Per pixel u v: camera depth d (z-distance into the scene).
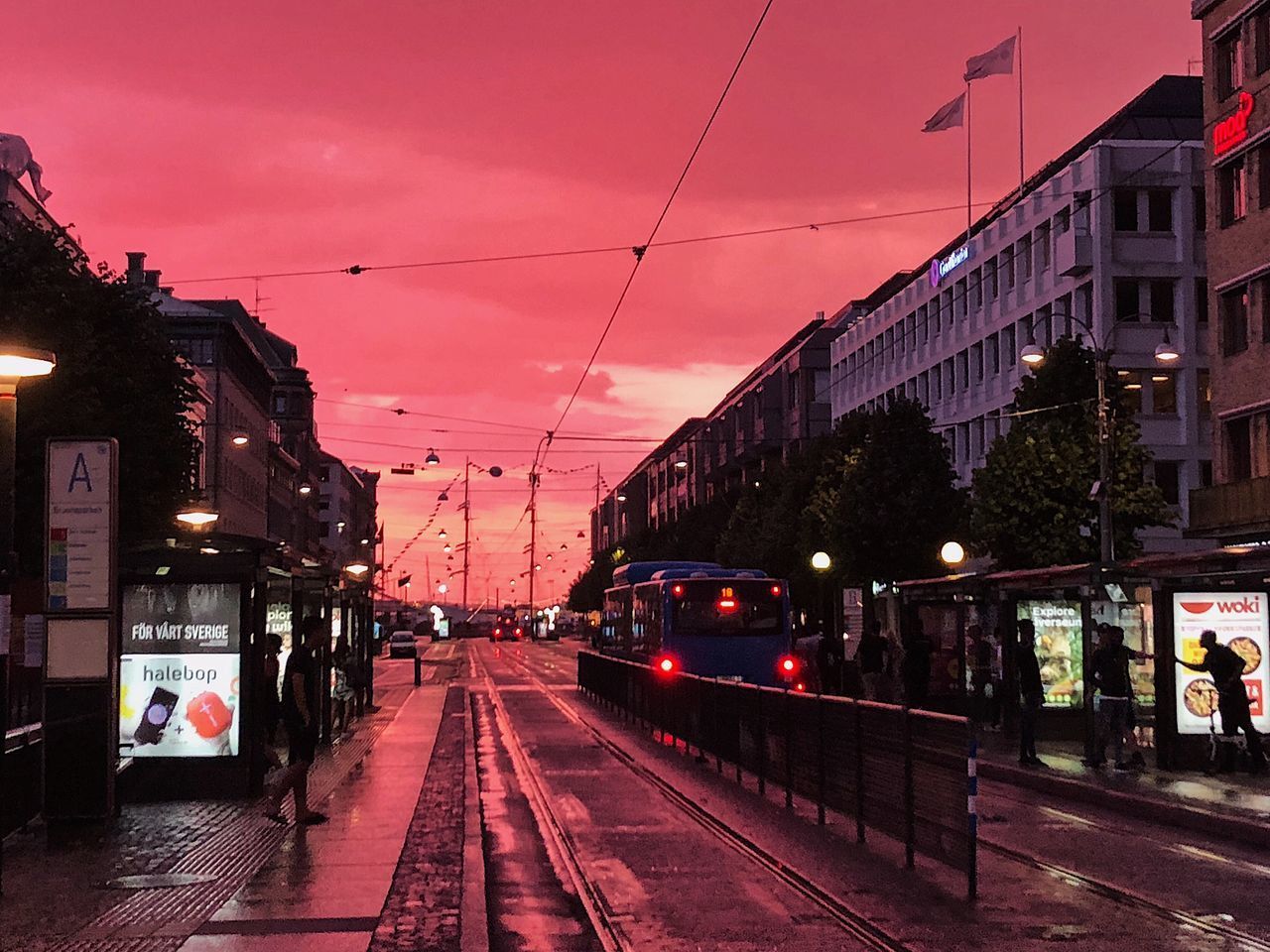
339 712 31.09
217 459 84.81
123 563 18.45
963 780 12.41
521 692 52.38
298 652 16.62
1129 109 61.38
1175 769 21.89
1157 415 55.59
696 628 37.84
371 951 9.76
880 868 13.97
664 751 28.14
